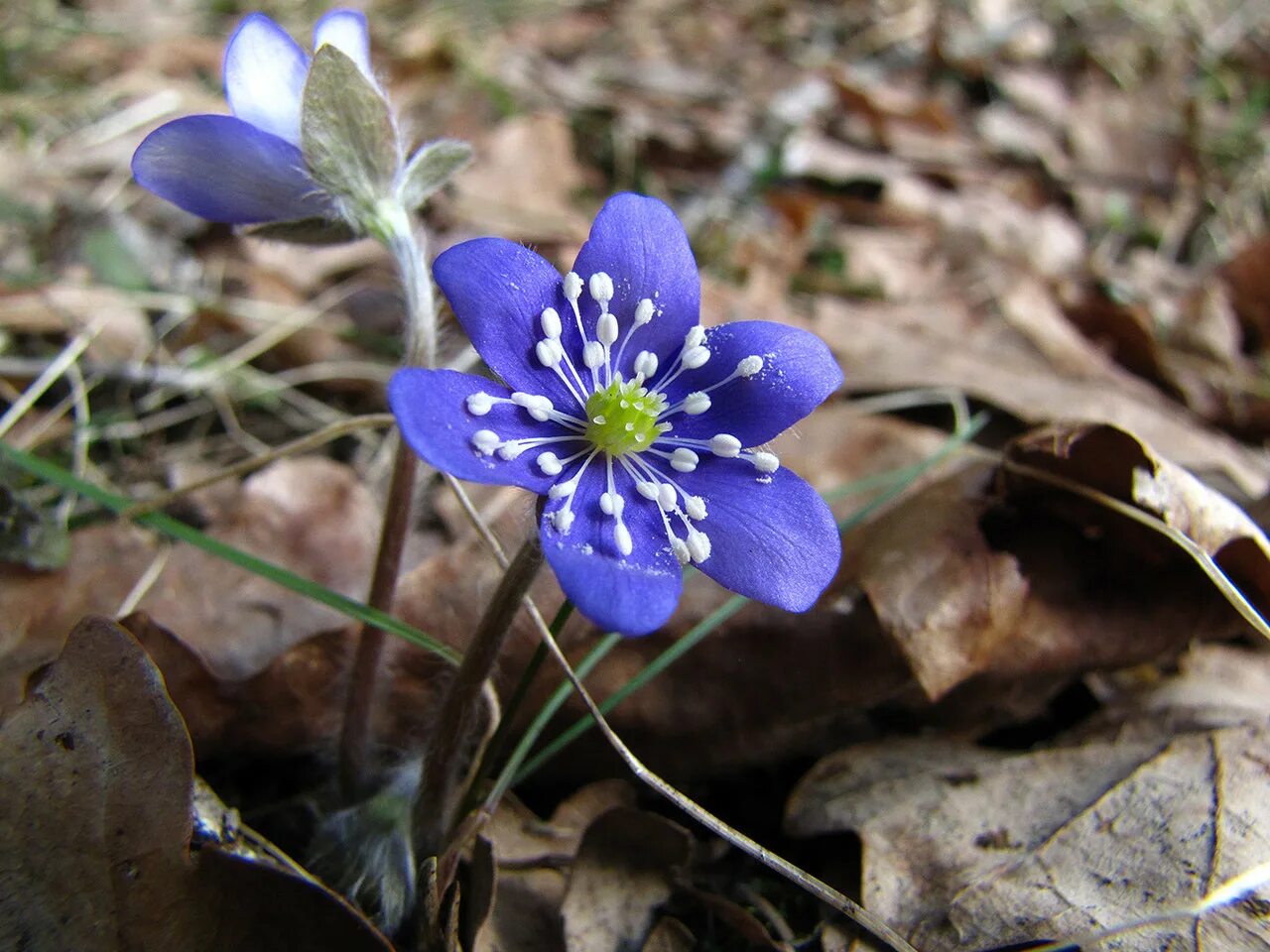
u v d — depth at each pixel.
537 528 0.06
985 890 0.06
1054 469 0.08
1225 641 0.09
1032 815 0.07
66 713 0.05
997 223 0.17
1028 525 0.08
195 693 0.07
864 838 0.07
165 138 0.06
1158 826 0.06
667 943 0.07
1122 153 0.19
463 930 0.06
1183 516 0.07
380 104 0.06
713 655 0.08
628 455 0.06
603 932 0.06
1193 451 0.11
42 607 0.08
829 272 0.15
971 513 0.08
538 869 0.07
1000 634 0.08
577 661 0.08
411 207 0.07
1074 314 0.14
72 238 0.12
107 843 0.05
